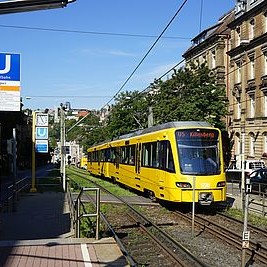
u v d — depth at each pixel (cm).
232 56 6075
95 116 9925
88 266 952
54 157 13975
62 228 1555
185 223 1841
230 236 1504
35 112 3120
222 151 2134
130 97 6191
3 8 814
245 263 1166
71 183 3578
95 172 5072
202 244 1433
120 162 3316
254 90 5531
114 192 3008
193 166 2067
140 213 1995
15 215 1889
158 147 2270
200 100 4616
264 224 1802
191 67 4888
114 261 990
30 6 824
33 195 2791
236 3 6012
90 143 8769
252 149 5575
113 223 1831
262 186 2545
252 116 5619
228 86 6228
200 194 2045
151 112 4531
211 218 1945
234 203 2447
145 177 2498
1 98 1397
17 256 1035
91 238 1235
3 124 5800
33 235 1426
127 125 6075
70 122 11250
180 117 4569
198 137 2112
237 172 4116
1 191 3562
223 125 4762
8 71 1403
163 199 2166
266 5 5250
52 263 974
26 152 9844
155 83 4850
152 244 1411
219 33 6334
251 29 5662
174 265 1159
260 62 5391
